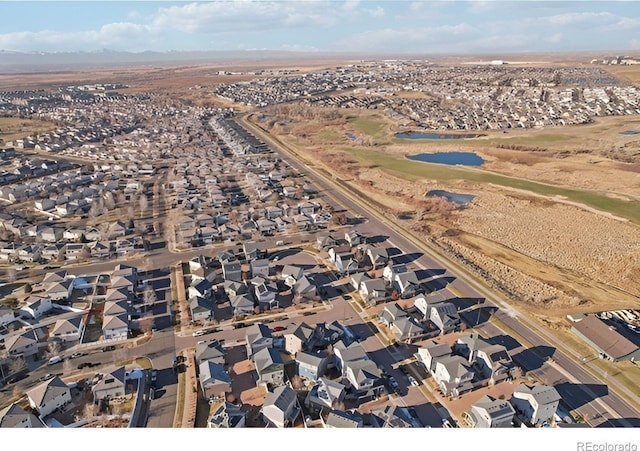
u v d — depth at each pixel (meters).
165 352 69.25
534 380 64.25
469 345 67.75
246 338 70.06
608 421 57.09
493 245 109.81
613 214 126.31
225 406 56.12
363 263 98.50
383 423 53.69
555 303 85.19
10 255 99.00
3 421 52.28
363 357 65.62
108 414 56.53
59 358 67.12
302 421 56.62
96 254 100.06
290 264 98.38
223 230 111.00
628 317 80.50
